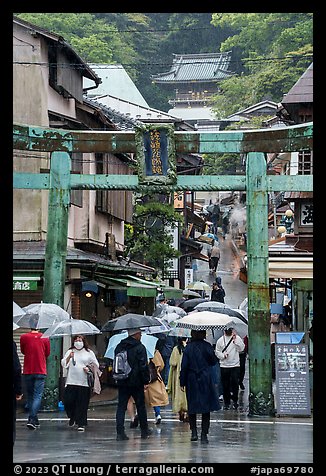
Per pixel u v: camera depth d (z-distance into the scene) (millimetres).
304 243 23219
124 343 13312
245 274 28188
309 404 16922
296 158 30172
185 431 14547
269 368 17297
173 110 91500
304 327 24703
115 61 74688
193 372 12812
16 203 21109
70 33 67688
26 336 14805
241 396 21578
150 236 32844
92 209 24609
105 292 26031
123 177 18719
